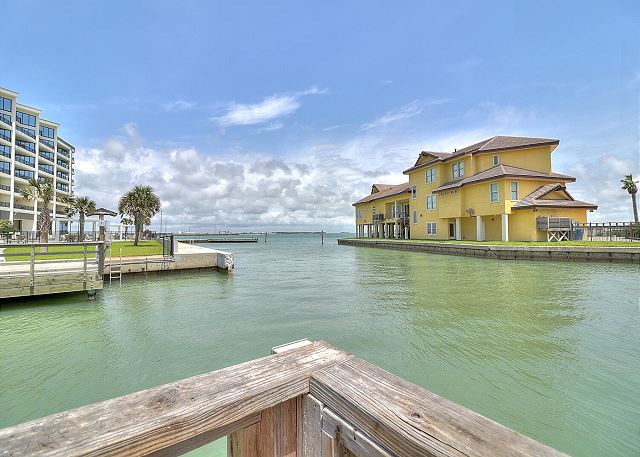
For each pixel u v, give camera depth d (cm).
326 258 2570
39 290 945
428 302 951
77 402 436
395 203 4041
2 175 4312
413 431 75
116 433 74
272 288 1228
